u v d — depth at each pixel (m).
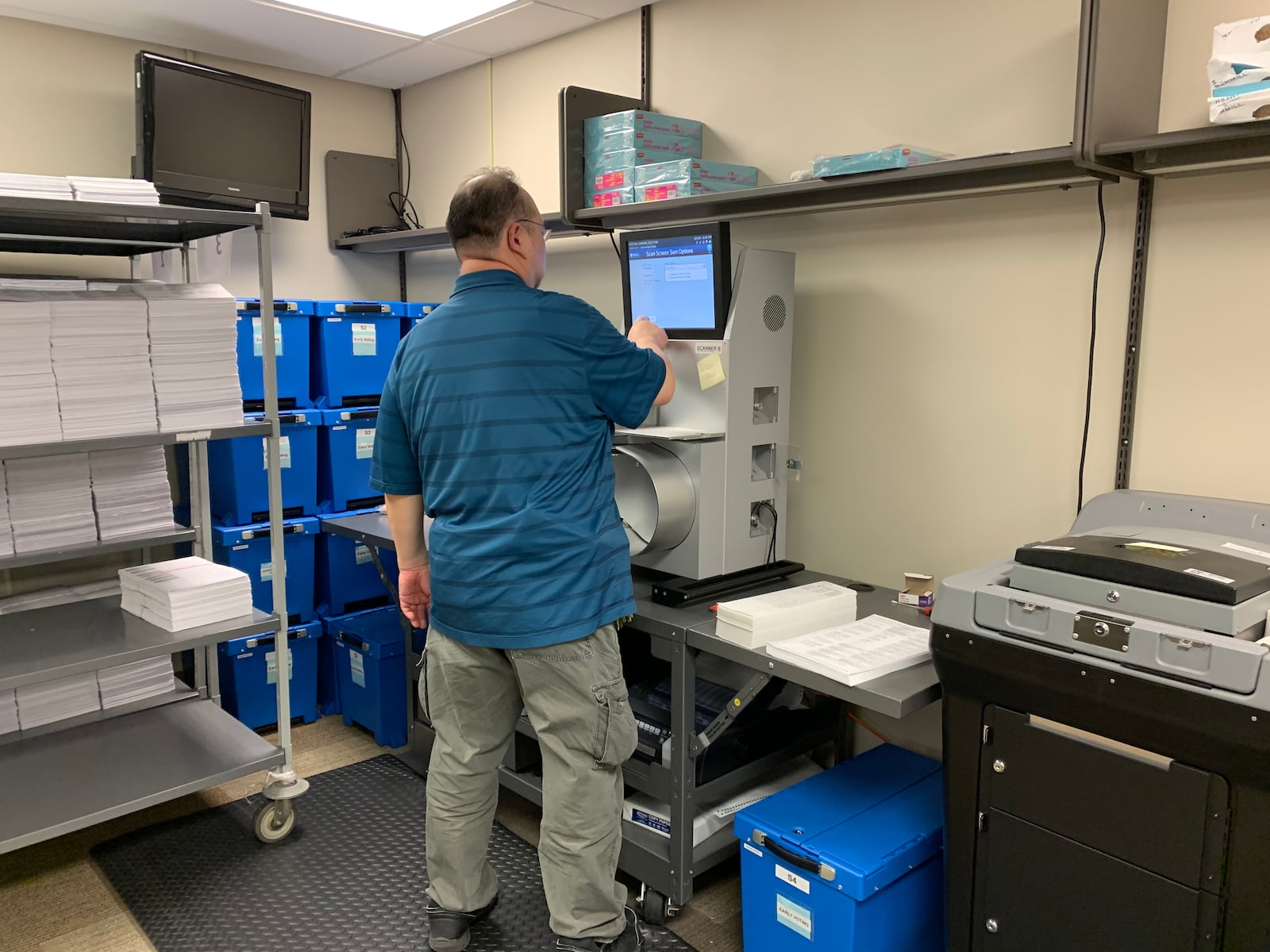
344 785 2.65
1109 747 1.31
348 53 3.26
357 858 2.27
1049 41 1.96
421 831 2.39
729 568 2.18
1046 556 1.39
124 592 2.41
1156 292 1.86
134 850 2.30
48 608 2.43
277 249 3.52
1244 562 1.32
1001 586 1.44
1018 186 1.95
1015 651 1.37
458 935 1.89
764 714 2.19
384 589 3.32
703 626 1.91
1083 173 1.82
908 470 2.31
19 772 2.22
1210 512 1.63
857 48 2.29
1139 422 1.91
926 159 1.94
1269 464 1.74
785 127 2.47
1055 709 1.36
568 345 1.69
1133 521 1.70
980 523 2.18
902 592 2.23
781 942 1.76
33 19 2.88
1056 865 1.40
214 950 1.93
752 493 2.22
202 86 2.97
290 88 3.23
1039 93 1.98
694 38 2.66
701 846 2.04
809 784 1.94
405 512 1.91
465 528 1.71
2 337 1.97
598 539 1.71
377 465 1.87
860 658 1.67
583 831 1.75
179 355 2.22
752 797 2.21
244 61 3.36
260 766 2.28
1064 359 2.01
